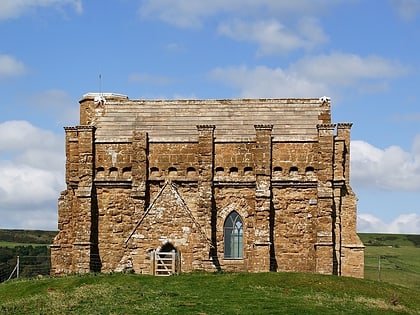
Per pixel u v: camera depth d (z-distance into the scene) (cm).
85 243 6819
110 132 7150
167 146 6888
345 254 6656
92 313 4503
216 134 6988
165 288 5325
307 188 6712
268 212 6638
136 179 6850
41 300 5009
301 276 5653
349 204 6706
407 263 12512
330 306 4759
